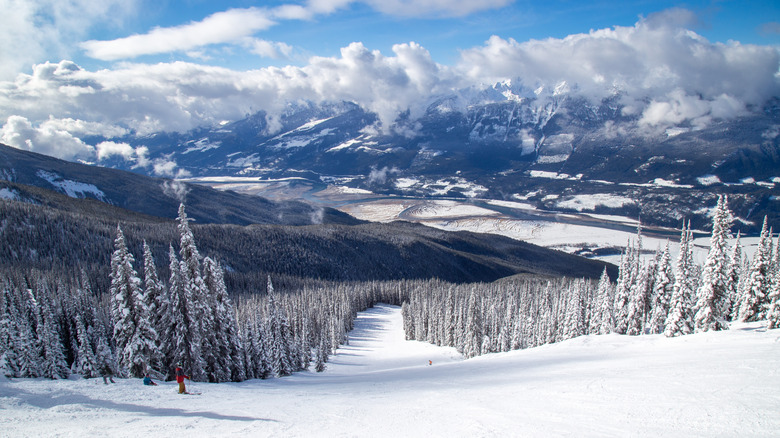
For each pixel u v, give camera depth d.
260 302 133.62
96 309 77.44
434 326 138.38
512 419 24.25
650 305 80.50
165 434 21.61
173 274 54.28
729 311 76.88
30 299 69.44
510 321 116.69
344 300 170.50
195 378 53.47
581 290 98.81
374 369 92.44
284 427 23.58
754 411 22.34
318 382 59.12
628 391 28.55
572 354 56.69
